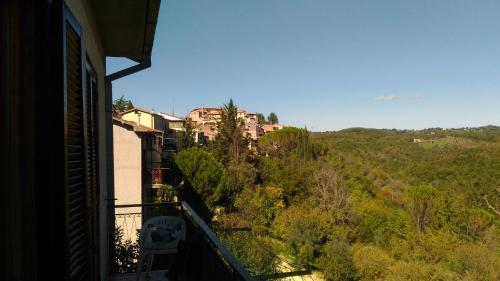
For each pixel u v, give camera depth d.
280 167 35.09
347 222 30.03
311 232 25.91
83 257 1.76
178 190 22.02
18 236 1.08
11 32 1.07
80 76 1.70
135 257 5.31
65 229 1.17
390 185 44.72
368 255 25.61
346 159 49.50
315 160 41.78
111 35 4.08
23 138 1.08
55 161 1.15
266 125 75.00
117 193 15.28
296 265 24.73
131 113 29.14
